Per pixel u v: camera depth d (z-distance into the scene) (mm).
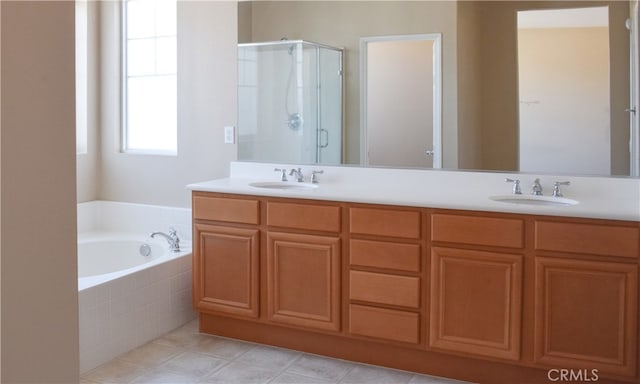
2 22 711
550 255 2605
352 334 3059
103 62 4574
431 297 2859
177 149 4305
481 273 2740
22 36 736
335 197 3027
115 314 3186
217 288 3416
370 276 2980
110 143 4590
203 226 3424
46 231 772
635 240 2459
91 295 3029
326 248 3080
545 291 2623
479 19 3191
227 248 3369
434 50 3316
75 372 821
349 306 3055
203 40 4121
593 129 2990
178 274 3666
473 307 2768
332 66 3627
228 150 4090
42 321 771
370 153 3523
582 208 2584
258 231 3270
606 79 2961
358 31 3527
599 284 2539
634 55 2910
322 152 3684
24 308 748
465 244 2764
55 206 784
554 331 2625
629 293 2488
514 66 3127
